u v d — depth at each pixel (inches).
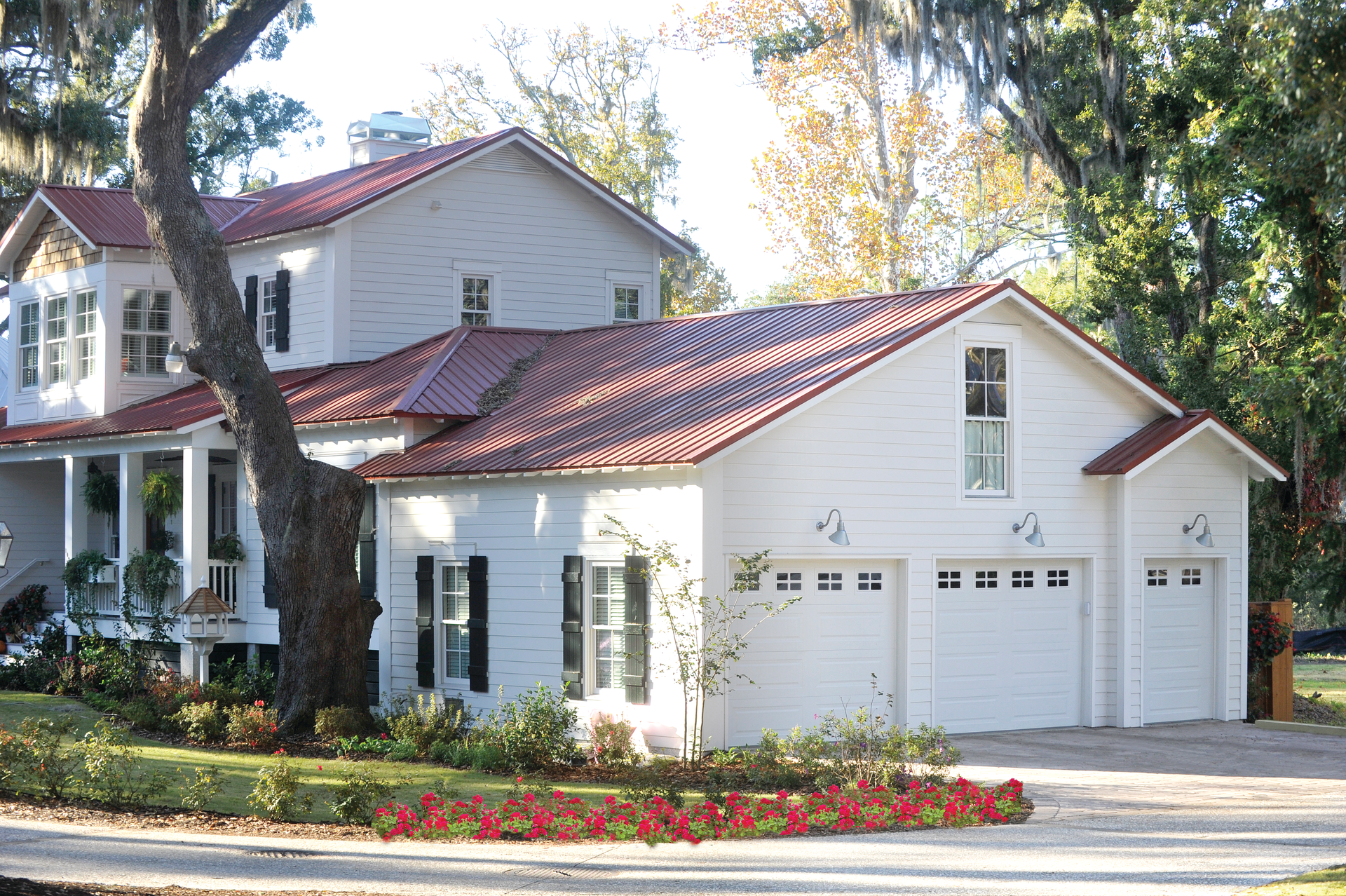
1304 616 1851.6
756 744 685.9
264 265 1091.9
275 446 784.9
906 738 611.2
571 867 420.5
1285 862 413.7
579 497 724.7
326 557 772.6
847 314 808.9
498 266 1103.0
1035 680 786.8
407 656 832.3
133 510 994.1
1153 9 945.5
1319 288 561.6
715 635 653.9
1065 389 800.3
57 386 1146.0
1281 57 462.0
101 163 1523.1
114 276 1087.0
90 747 541.6
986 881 387.9
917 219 1644.9
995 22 1080.8
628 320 1161.4
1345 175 459.2
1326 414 528.4
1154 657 823.1
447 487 808.9
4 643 1147.3
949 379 756.0
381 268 1045.2
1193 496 838.5
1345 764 665.0
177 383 1110.4
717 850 452.1
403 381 885.2
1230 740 748.0
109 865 408.8
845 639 719.1
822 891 378.0
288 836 478.3
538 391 858.1
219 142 1823.3
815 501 702.5
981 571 770.2
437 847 460.4
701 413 709.3
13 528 1201.4
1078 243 1091.9
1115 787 592.4
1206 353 995.3
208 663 930.7
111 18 859.4
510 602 764.6
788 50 1391.5
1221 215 971.3
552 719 676.7
